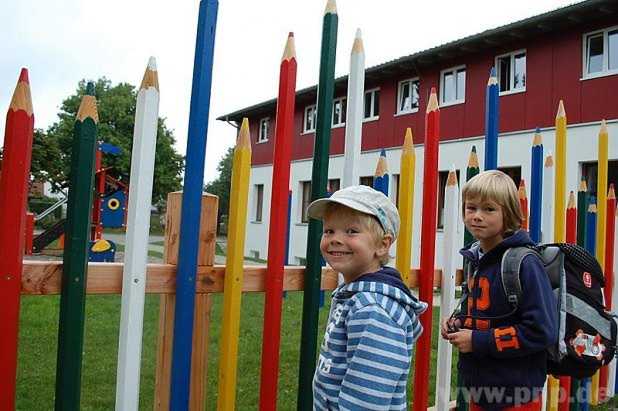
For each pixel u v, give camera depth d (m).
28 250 10.73
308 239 2.27
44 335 5.49
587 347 2.18
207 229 2.04
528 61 12.33
